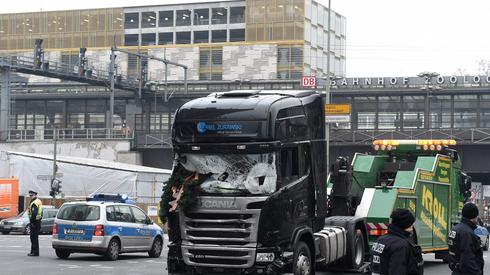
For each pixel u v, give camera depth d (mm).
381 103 72250
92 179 54781
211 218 14602
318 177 16328
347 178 21125
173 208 14688
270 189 14375
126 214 25297
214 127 14672
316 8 103812
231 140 14570
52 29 110750
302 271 15383
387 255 8156
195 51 101875
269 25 100312
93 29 109000
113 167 54875
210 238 14570
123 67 105062
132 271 21094
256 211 14305
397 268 8047
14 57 75500
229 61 101000
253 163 14477
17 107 88000
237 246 14414
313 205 15984
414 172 21125
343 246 18875
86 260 24531
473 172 61406
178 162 14977
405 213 8258
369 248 20219
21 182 56594
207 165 14719
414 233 20562
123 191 54188
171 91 80062
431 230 21594
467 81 68000
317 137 16438
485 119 69188
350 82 71000
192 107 15008
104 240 24078
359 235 19797
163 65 102812
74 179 55156
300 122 15625
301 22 99312
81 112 86438
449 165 22875
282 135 14727
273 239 14398
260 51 100062
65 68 77500
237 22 103188
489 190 67875
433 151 23094
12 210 49000
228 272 14570
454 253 9945
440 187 22281
